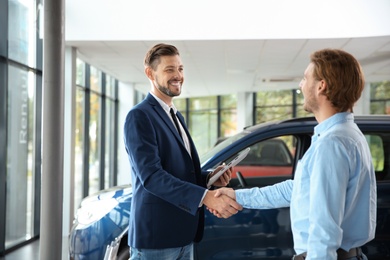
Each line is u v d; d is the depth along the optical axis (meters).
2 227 5.94
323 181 1.47
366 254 3.22
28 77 6.99
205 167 3.42
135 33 7.28
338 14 7.29
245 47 8.09
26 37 6.89
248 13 7.36
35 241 6.87
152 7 7.29
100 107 11.49
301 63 9.85
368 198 1.58
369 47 8.08
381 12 7.20
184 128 2.26
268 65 10.17
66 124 7.64
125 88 12.80
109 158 12.88
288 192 1.86
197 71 11.12
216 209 1.91
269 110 16.62
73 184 7.73
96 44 7.57
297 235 1.58
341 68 1.58
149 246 2.01
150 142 1.98
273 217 3.36
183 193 1.92
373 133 3.52
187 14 7.32
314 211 1.46
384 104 13.05
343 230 1.57
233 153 3.47
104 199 3.58
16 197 6.66
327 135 1.53
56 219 3.82
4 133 6.03
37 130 7.26
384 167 3.44
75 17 7.24
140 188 2.04
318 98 1.63
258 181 3.74
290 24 7.36
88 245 3.44
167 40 7.37
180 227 2.05
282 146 7.41
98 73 11.13
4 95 6.02
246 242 3.34
